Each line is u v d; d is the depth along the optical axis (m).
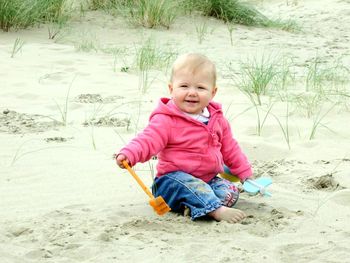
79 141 6.70
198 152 4.90
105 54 11.93
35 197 5.17
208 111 5.04
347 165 6.09
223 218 4.64
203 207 4.67
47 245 4.20
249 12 15.68
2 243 4.22
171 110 4.86
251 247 4.20
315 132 7.22
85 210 4.84
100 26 14.05
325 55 12.80
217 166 4.99
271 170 5.95
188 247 4.15
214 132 4.95
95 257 4.03
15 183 5.49
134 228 4.50
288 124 7.52
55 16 14.01
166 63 11.08
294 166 6.07
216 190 4.90
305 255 4.11
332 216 4.81
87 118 7.61
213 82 4.96
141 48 11.97
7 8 13.08
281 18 17.31
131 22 14.36
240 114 7.99
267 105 8.42
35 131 7.03
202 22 15.09
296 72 10.88
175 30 14.35
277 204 5.05
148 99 8.69
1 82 9.41
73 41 12.89
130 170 4.70
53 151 6.36
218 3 15.50
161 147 4.84
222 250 4.12
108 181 5.58
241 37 14.27
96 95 8.78
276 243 4.28
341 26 16.62
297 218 4.72
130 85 9.53
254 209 4.92
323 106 8.41
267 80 9.52
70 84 9.45
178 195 4.80
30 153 6.29
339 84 9.87
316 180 5.56
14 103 8.30
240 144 6.68
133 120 7.56
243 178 5.12
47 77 9.83
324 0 19.91
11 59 10.95
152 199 4.68
